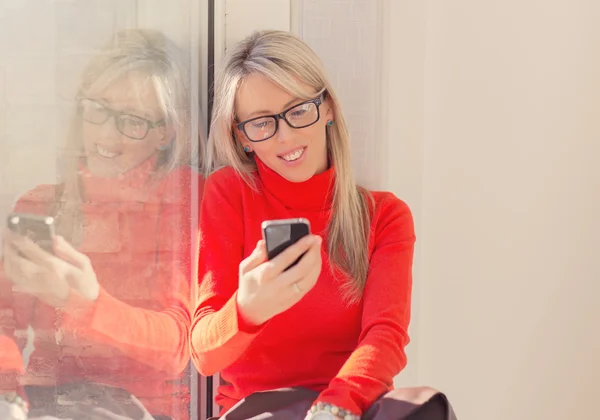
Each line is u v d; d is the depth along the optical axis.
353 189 1.34
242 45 1.29
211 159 1.40
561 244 1.69
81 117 1.10
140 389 1.26
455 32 1.64
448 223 1.68
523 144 1.68
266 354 1.31
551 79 1.67
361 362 1.14
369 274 1.32
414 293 1.69
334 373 1.31
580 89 1.67
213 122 1.35
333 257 1.31
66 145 1.07
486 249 1.69
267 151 1.27
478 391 1.72
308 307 1.29
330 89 1.29
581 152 1.68
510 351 1.71
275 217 1.34
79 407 1.12
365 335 1.22
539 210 1.69
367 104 1.60
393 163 1.65
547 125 1.68
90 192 1.13
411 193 1.66
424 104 1.65
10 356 0.99
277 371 1.31
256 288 1.07
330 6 1.57
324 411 1.04
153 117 1.27
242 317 1.09
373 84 1.60
